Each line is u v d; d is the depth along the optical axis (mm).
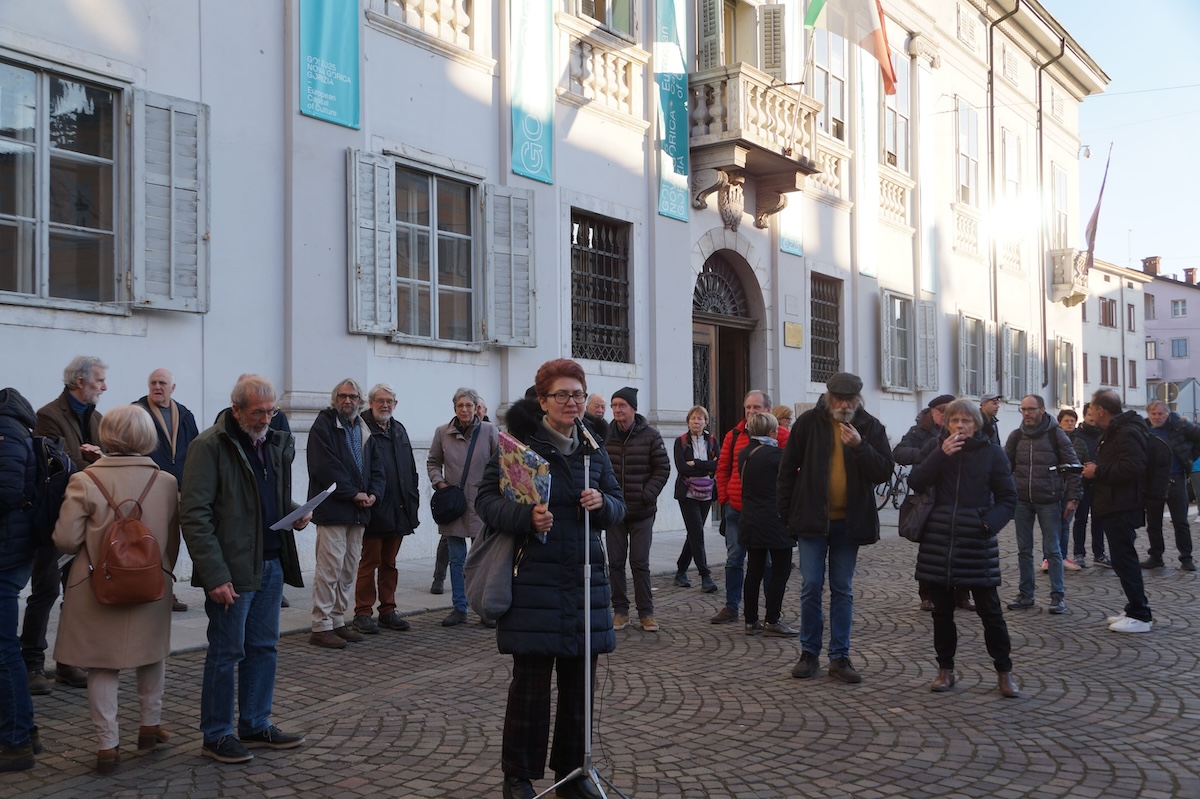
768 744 5078
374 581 7832
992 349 24875
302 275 10234
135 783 4473
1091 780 4555
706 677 6477
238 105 9852
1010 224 26344
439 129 11758
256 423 4809
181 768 4672
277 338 10117
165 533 4770
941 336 22562
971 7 24484
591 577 4141
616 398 8148
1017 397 26609
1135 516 7984
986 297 24812
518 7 12656
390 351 11203
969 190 24266
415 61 11492
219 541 4727
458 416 8320
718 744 5074
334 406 7492
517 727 4082
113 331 8797
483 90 12336
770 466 7719
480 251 12211
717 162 15250
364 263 10766
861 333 19594
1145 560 12266
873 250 20000
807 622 6531
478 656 7004
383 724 5383
